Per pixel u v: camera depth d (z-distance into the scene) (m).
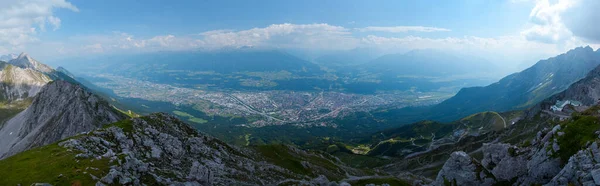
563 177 81.62
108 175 62.53
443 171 117.69
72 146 84.25
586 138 90.12
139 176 71.50
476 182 109.19
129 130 111.06
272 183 117.19
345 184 114.94
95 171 65.50
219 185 93.56
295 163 171.38
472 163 113.62
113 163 71.38
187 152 119.94
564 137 97.06
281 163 166.00
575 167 80.38
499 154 117.25
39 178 61.75
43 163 70.00
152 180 72.00
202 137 144.25
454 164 115.69
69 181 60.12
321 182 121.12
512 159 110.25
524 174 104.00
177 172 89.38
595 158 77.62
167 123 136.38
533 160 102.44
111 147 95.12
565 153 93.44
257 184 109.38
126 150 94.81
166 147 112.06
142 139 109.19
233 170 116.62
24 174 63.78
